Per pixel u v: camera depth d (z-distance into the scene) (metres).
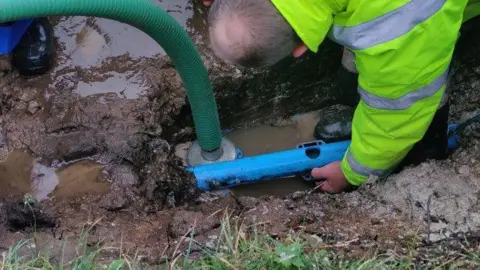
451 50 1.52
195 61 1.68
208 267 1.51
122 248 1.60
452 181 1.78
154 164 1.90
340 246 1.61
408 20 1.41
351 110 2.17
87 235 1.63
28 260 1.54
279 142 2.22
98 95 1.98
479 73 2.15
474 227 1.66
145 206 1.80
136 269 1.50
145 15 1.47
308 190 1.96
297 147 2.07
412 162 1.95
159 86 2.02
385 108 1.61
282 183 2.07
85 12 1.38
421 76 1.51
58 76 2.01
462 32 2.09
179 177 1.92
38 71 1.99
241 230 1.61
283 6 1.37
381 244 1.62
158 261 1.57
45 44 1.97
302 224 1.70
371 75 1.52
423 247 1.61
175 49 1.62
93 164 1.87
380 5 1.40
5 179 1.83
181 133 2.12
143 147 1.91
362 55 1.49
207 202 1.88
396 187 1.78
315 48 1.46
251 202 1.83
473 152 1.88
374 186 1.81
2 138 1.90
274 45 1.44
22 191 1.80
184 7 2.17
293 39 1.46
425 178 1.79
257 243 1.57
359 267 1.50
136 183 1.84
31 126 1.91
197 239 1.64
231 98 2.12
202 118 1.88
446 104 1.86
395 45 1.43
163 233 1.67
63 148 1.88
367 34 1.45
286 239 1.59
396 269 1.54
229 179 1.98
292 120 2.26
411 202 1.74
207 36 2.11
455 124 2.05
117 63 2.05
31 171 1.85
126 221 1.72
